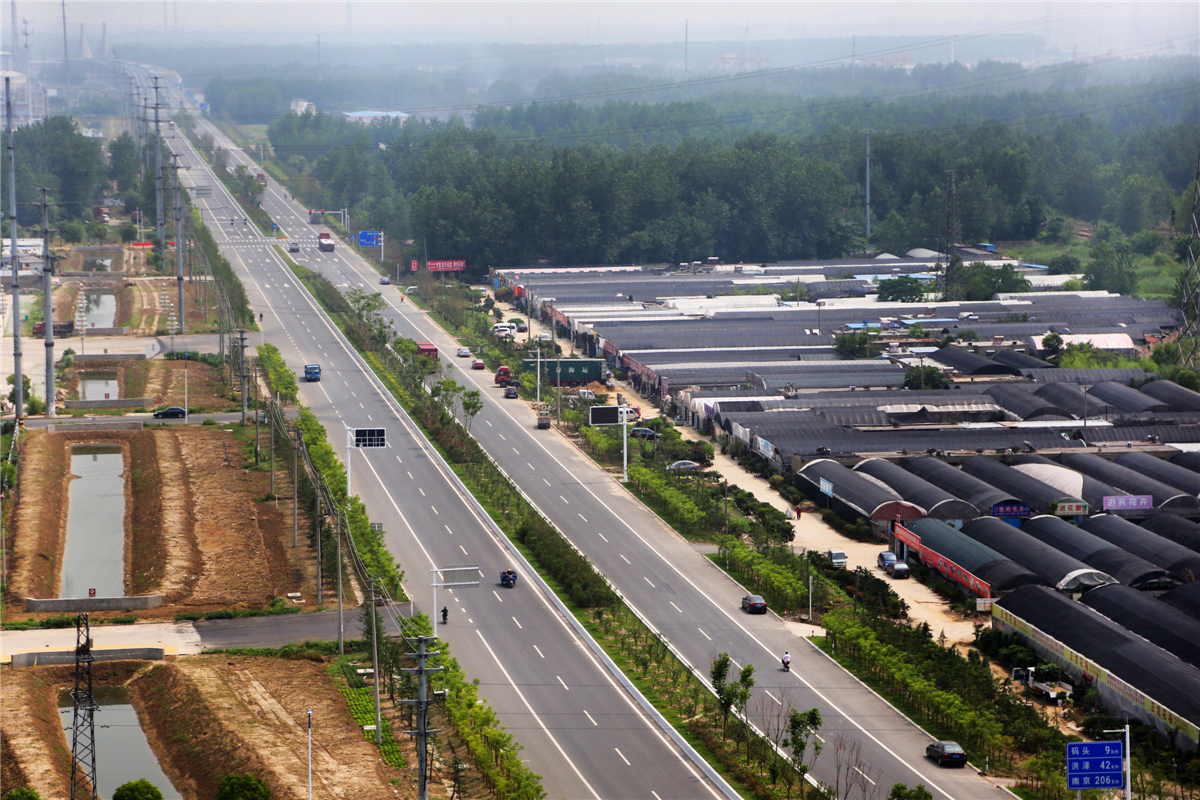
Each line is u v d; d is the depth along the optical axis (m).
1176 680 123.06
